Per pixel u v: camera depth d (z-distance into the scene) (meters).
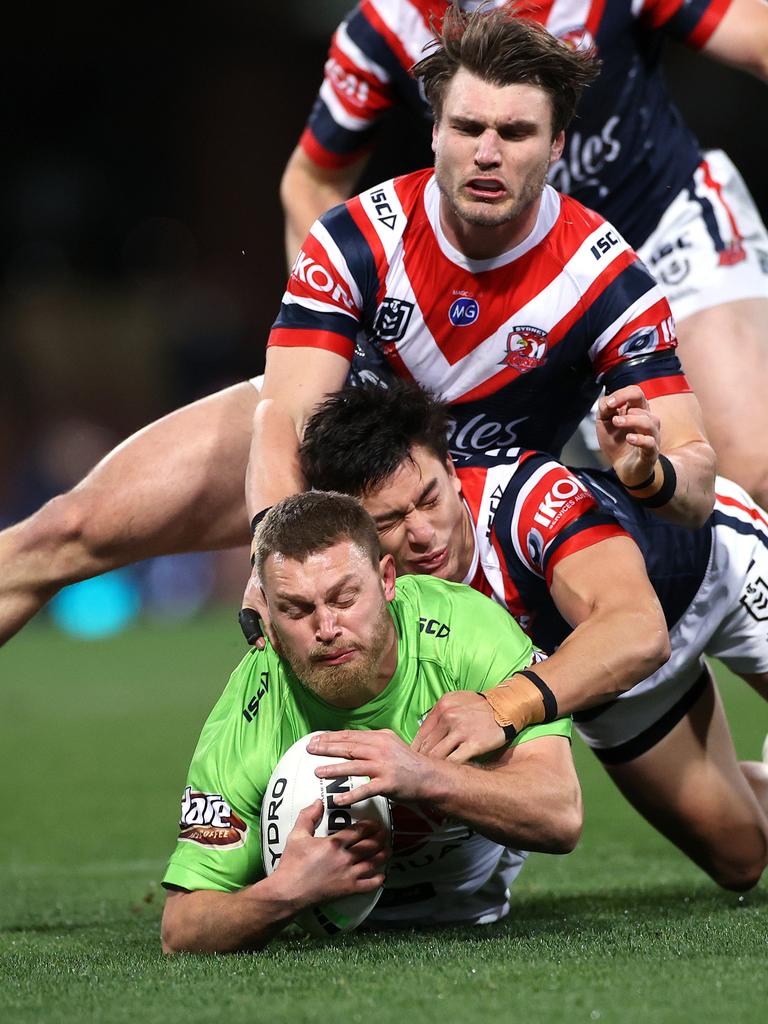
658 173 16.69
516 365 12.95
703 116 77.12
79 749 29.69
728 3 15.93
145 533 14.84
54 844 20.38
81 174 78.25
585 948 10.59
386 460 11.62
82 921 14.38
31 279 77.38
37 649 50.66
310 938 11.66
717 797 14.30
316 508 10.41
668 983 9.18
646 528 13.48
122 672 43.28
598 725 14.15
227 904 10.59
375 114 16.84
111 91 78.00
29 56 76.31
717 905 13.84
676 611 13.75
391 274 12.88
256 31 78.06
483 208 12.00
